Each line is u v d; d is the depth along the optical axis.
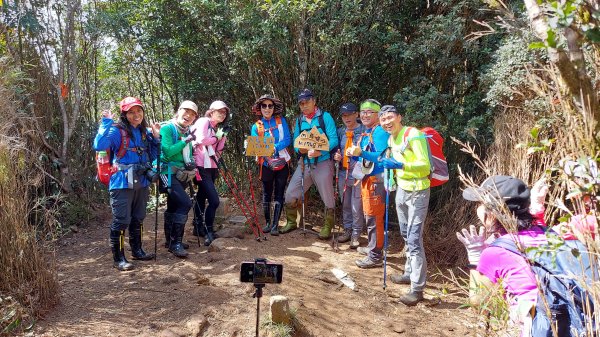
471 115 6.22
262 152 5.79
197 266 4.89
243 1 6.70
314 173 5.98
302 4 6.04
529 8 1.76
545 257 2.14
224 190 8.02
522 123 4.62
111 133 4.62
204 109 7.77
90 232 6.33
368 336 4.02
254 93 7.31
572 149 1.89
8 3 6.24
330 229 6.11
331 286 4.79
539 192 2.67
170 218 5.32
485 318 2.71
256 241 5.79
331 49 6.42
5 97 4.91
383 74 7.19
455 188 6.04
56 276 4.16
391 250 5.86
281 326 3.79
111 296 4.25
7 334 3.56
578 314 2.02
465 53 6.37
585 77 1.69
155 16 7.14
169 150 5.06
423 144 4.38
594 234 1.93
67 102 7.24
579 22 1.71
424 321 4.33
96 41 7.73
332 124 5.90
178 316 3.94
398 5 6.88
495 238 2.49
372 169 5.09
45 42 6.90
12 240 3.91
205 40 7.14
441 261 5.54
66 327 3.74
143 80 8.65
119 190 4.71
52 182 6.60
